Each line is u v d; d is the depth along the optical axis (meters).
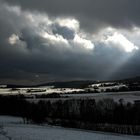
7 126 72.62
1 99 139.88
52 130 66.50
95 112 109.50
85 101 132.62
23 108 124.44
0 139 44.12
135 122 93.56
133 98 140.88
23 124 84.19
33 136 50.25
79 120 99.75
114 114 103.75
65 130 69.69
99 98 143.50
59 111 116.81
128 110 105.62
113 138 57.12
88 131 71.50
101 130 76.06
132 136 63.75
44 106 124.88
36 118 105.25
